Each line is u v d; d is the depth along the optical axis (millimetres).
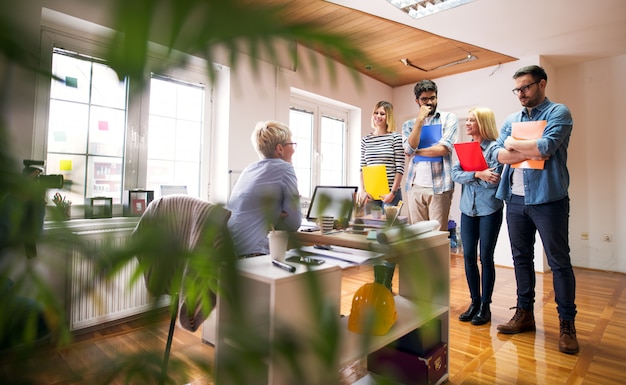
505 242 4305
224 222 297
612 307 2842
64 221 260
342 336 251
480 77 4551
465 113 4715
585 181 4344
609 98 4195
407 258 314
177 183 2977
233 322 247
